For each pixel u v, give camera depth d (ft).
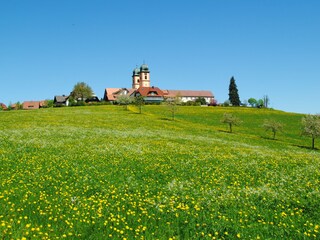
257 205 47.09
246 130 233.35
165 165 77.41
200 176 66.74
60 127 175.32
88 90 577.43
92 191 52.54
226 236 35.96
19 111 293.84
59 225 36.63
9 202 42.52
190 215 41.96
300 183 61.16
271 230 37.60
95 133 155.33
